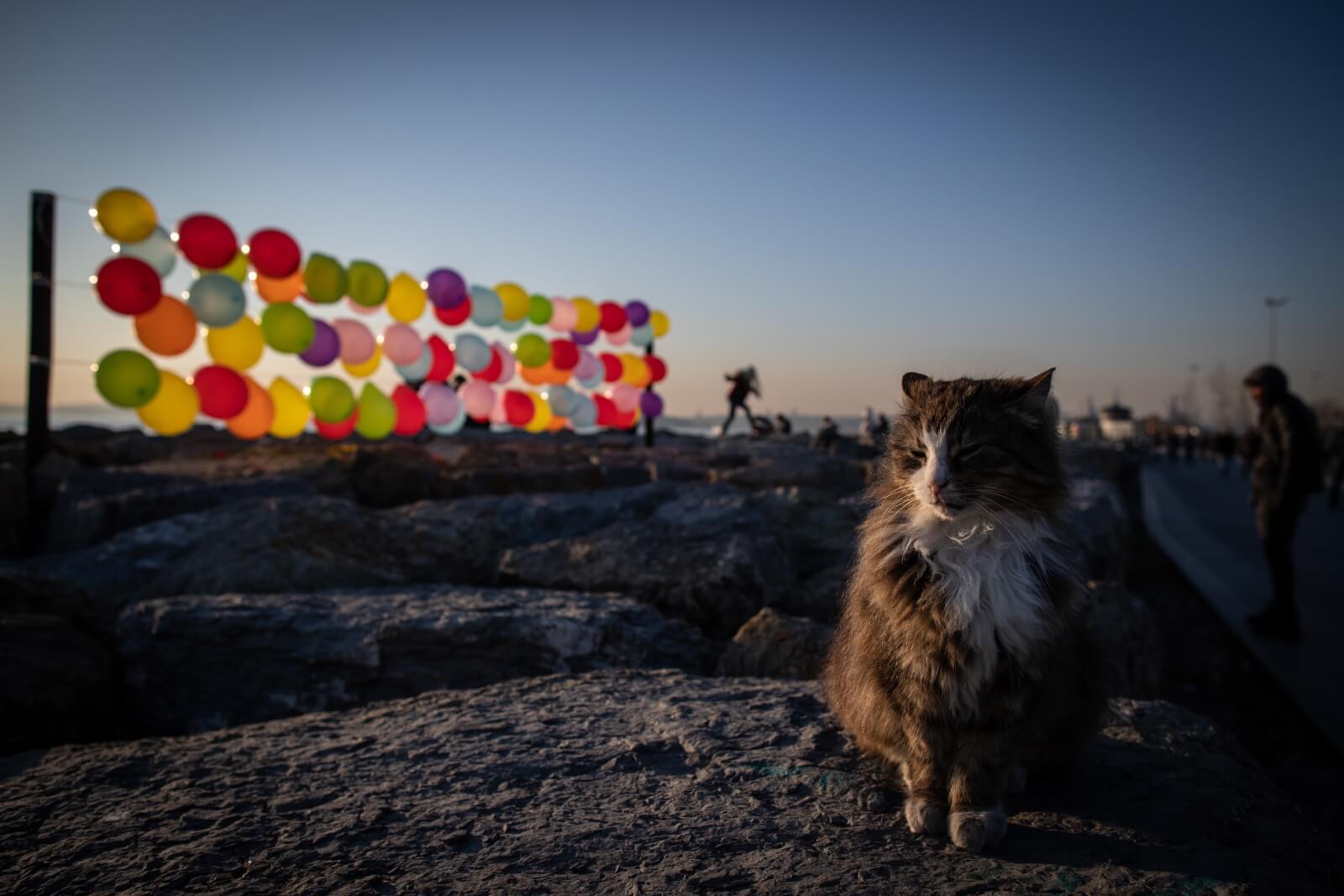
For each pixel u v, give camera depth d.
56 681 4.83
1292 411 9.49
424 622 5.48
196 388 8.92
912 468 3.16
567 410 14.28
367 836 2.82
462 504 9.55
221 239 8.73
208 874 2.58
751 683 4.52
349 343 10.29
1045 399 3.23
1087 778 3.31
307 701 5.32
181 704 5.38
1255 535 19.98
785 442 23.03
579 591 7.02
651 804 3.06
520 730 3.79
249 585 6.47
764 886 2.51
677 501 9.22
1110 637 6.33
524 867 2.62
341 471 11.29
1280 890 2.49
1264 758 6.68
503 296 12.65
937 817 2.85
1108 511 12.27
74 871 2.61
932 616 2.88
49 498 10.43
